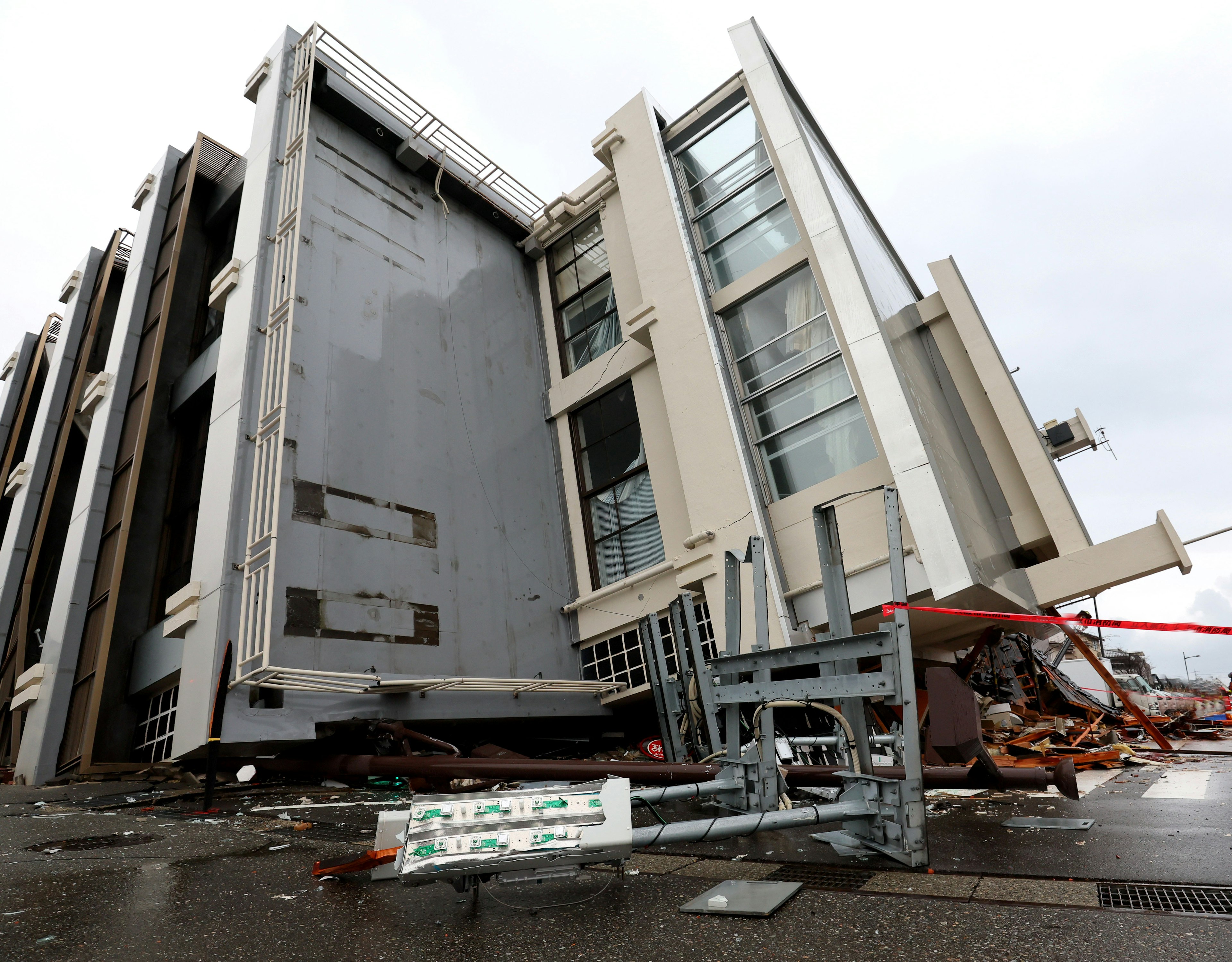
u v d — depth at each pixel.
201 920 2.65
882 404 9.16
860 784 3.45
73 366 16.98
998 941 2.06
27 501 15.63
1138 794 4.90
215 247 15.08
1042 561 11.55
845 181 15.37
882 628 3.29
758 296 12.30
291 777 8.66
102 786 8.40
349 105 13.14
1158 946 1.94
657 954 2.12
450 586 11.39
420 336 12.96
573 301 15.97
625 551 13.36
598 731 13.20
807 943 2.14
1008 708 11.80
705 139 14.12
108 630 10.70
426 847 2.58
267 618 8.38
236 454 9.58
